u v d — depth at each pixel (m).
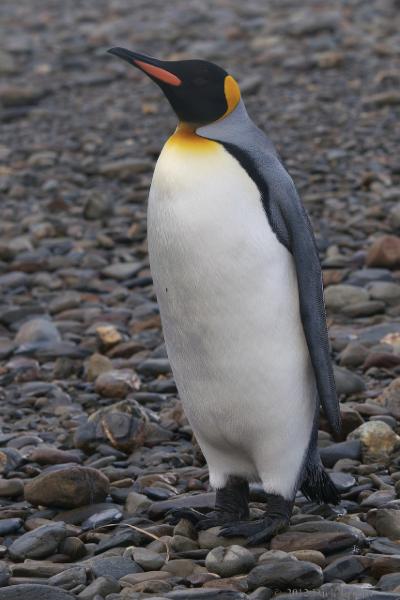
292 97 31.19
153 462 11.66
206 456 9.91
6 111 32.12
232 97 9.30
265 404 9.23
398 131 27.14
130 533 9.44
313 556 8.70
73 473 10.33
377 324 15.97
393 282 17.61
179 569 8.75
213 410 9.41
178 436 12.43
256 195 8.91
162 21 43.34
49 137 29.64
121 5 48.28
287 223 9.04
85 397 13.91
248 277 8.88
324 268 18.72
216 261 8.84
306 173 24.53
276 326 9.05
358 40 36.69
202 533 9.53
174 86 9.23
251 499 10.67
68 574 8.53
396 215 20.66
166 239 8.95
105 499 10.54
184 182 8.85
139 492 10.73
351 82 32.25
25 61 38.84
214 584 8.30
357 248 19.86
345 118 28.62
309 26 37.97
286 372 9.17
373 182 23.23
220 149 9.00
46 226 22.02
